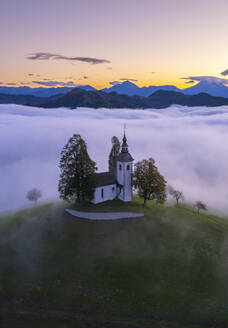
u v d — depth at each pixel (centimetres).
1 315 3684
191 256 5303
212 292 4341
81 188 6669
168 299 4166
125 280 4597
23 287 4409
